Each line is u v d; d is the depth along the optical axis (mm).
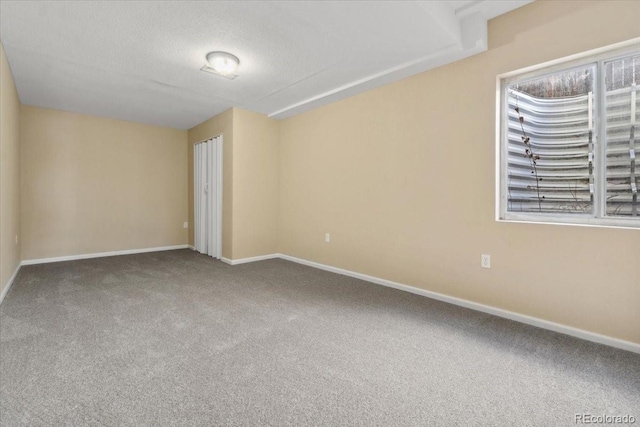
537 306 2436
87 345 2059
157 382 1662
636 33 2010
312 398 1553
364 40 2637
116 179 5238
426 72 3107
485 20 2625
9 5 2164
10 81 3229
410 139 3256
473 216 2793
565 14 2279
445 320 2535
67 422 1361
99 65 3121
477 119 2746
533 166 2570
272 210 5027
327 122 4203
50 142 4637
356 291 3303
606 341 2121
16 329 2289
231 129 4562
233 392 1589
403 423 1388
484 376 1751
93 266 4395
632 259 2035
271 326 2400
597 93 2271
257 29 2488
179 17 2326
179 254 5324
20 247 4348
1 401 1488
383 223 3543
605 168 2264
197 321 2480
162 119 5234
